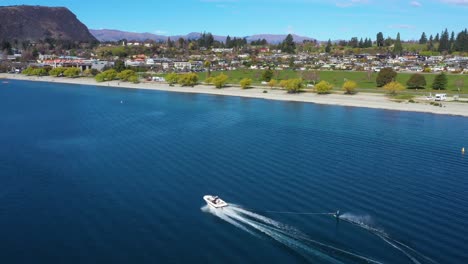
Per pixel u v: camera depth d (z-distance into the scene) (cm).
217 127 14350
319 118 16162
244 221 7031
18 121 15538
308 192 8288
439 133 13475
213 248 6200
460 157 10738
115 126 14538
